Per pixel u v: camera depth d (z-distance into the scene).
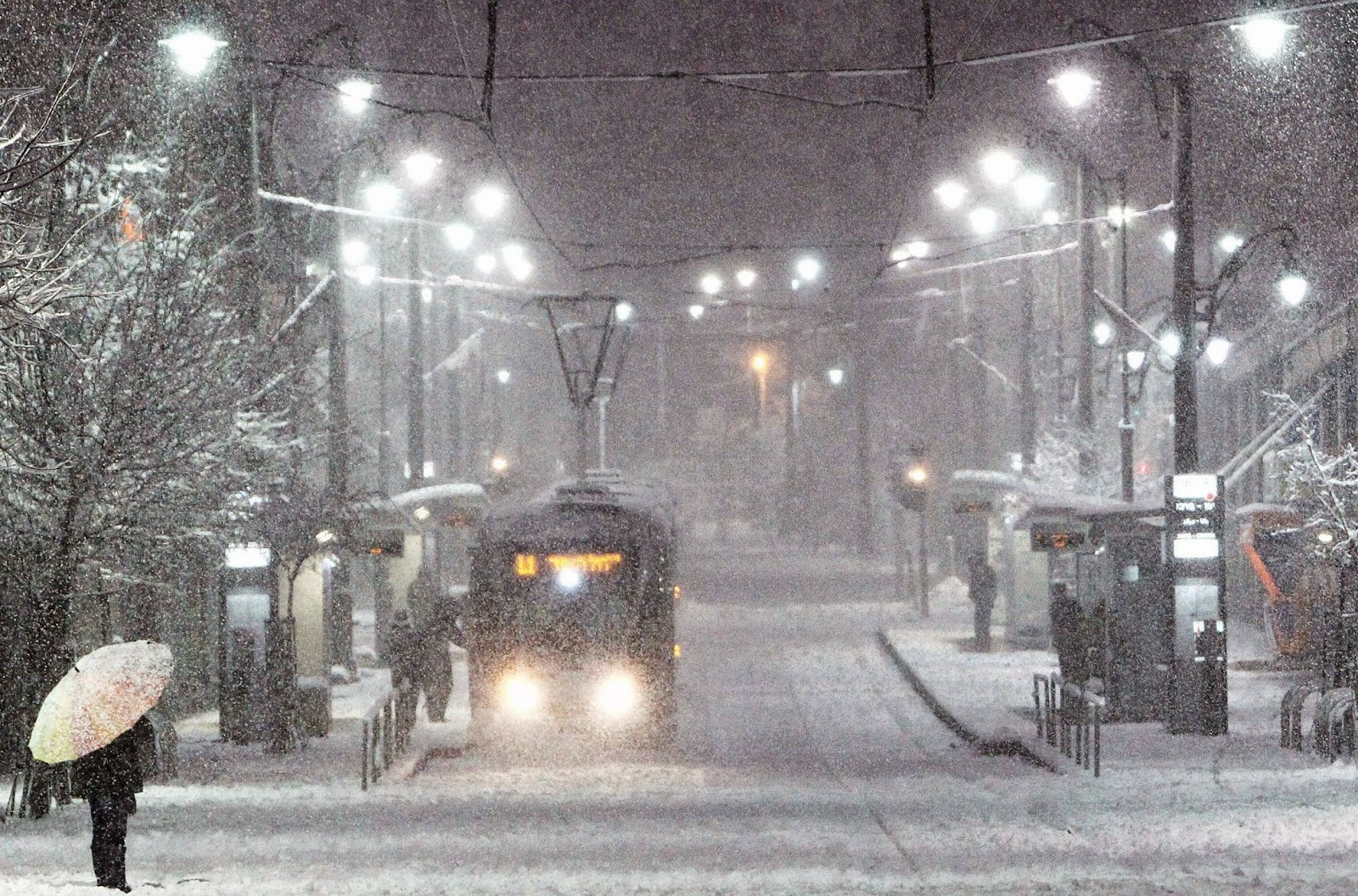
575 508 86.25
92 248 63.44
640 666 83.69
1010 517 120.75
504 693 83.62
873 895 36.69
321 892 37.53
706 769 73.06
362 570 166.00
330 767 70.12
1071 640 83.94
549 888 38.34
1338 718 68.81
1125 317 99.69
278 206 83.69
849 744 82.81
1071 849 44.56
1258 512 108.56
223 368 65.31
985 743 78.69
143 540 63.84
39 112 62.84
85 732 37.78
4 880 39.84
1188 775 64.44
